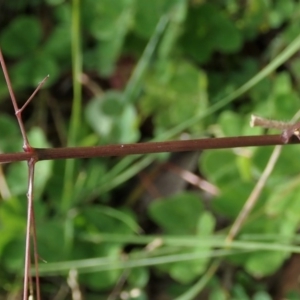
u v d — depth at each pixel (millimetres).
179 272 446
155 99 475
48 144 486
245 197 443
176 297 459
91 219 464
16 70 490
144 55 477
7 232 458
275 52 481
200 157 477
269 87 472
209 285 456
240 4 480
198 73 464
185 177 477
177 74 468
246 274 458
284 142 361
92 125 487
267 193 443
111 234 459
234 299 452
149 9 471
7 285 465
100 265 454
